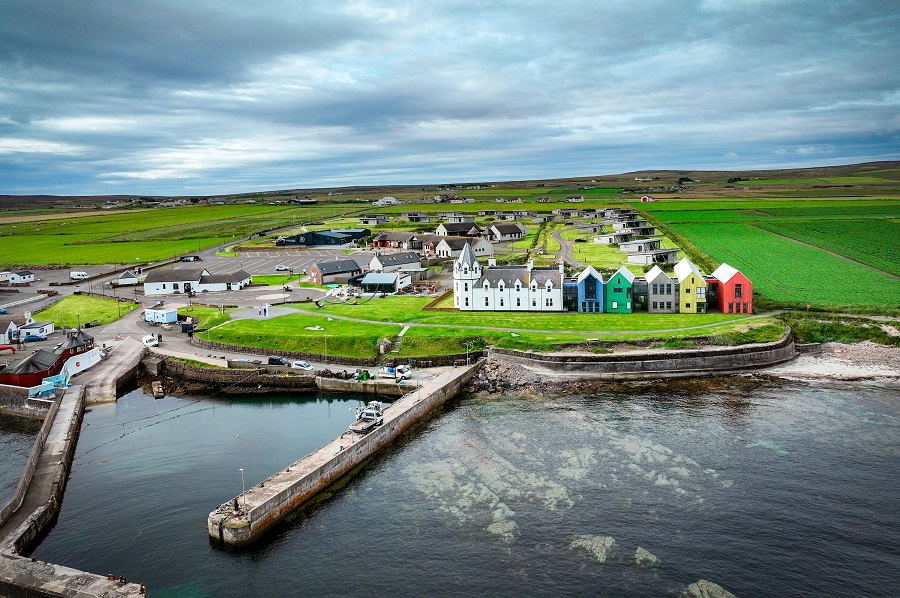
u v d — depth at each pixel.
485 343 129.38
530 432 94.06
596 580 60.47
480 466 83.56
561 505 73.19
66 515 73.75
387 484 79.88
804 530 67.50
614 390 111.81
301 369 119.62
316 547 67.12
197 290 193.75
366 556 65.31
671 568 61.88
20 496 73.81
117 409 108.44
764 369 121.75
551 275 155.50
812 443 87.75
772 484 76.75
